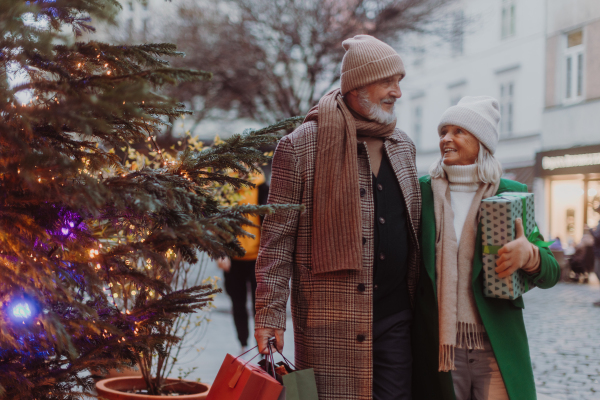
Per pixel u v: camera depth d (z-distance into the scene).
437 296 2.41
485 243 2.35
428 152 22.30
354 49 2.48
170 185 1.88
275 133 2.22
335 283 2.33
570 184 16.27
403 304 2.49
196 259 1.98
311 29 12.57
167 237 1.78
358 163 2.44
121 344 1.87
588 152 15.63
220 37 13.54
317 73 13.04
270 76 13.20
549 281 2.38
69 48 1.80
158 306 1.97
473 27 15.68
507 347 2.35
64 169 1.62
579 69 16.52
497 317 2.38
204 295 2.04
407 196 2.51
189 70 1.64
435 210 2.51
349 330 2.31
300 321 2.39
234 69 13.42
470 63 20.19
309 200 2.39
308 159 2.41
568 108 16.70
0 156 1.65
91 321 1.73
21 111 1.58
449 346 2.33
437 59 21.62
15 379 1.69
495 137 2.54
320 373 2.31
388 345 2.40
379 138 2.55
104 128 1.56
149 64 1.88
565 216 16.39
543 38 17.50
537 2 17.66
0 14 1.53
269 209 1.83
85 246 1.86
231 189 3.46
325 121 2.43
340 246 2.29
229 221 1.79
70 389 1.91
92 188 1.65
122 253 1.79
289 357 5.84
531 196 2.48
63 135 1.95
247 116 14.88
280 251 2.37
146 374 3.12
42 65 1.78
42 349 1.85
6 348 1.72
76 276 1.80
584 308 9.88
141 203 1.67
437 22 13.52
